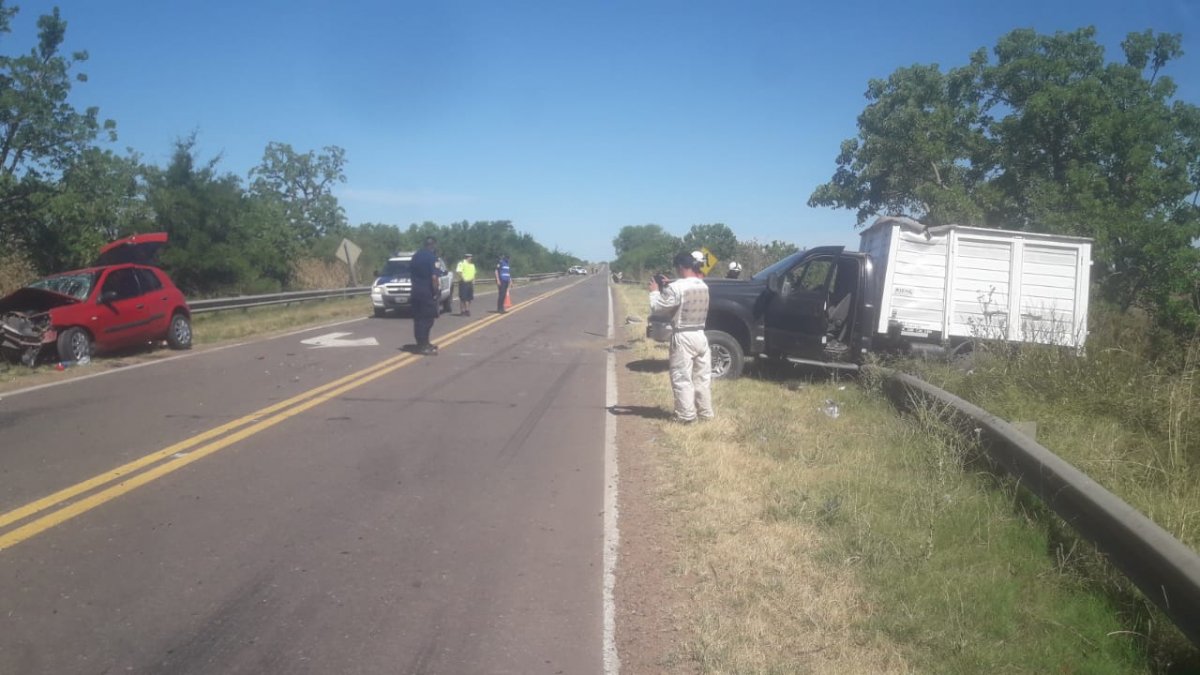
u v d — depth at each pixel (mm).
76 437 8664
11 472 7316
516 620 4758
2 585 5000
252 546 5738
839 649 4473
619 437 9312
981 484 7031
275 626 4590
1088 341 10422
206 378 12656
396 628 4617
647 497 7082
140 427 9188
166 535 5895
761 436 9062
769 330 13156
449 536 6059
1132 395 8609
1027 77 22312
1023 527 6102
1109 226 19297
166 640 4391
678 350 9742
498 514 6578
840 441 8844
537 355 16500
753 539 6008
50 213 26469
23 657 4172
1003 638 4594
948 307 13305
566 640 4543
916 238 13305
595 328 22812
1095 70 22078
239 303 24516
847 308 12945
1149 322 13625
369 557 5617
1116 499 5309
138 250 17125
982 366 10641
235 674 4082
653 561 5676
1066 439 7863
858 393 11727
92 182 27625
